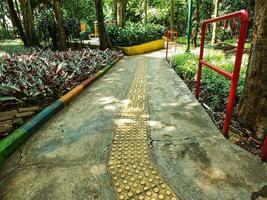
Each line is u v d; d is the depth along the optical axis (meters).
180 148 2.09
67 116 2.93
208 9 20.09
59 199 1.53
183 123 2.62
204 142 2.18
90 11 22.59
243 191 1.55
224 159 1.90
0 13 22.88
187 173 1.74
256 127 2.24
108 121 2.74
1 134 2.26
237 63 2.03
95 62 5.81
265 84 2.13
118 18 14.23
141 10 23.09
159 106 3.22
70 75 4.40
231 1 14.98
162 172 1.77
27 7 11.07
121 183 1.67
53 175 1.76
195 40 12.26
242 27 1.93
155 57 9.37
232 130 2.40
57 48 10.80
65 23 10.95
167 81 4.70
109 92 4.01
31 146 2.20
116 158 1.97
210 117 2.79
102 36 10.45
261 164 1.82
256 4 2.22
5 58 4.89
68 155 2.03
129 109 3.13
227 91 3.30
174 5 20.27
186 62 5.70
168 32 8.27
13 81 3.74
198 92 3.47
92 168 1.84
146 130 2.48
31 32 11.34
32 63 4.90
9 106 3.14
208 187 1.59
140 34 12.15
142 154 2.02
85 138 2.33
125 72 5.94
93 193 1.58
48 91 3.61
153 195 1.55
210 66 2.81
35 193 1.58
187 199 1.50
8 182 1.70
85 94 3.92
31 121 2.56
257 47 2.18
